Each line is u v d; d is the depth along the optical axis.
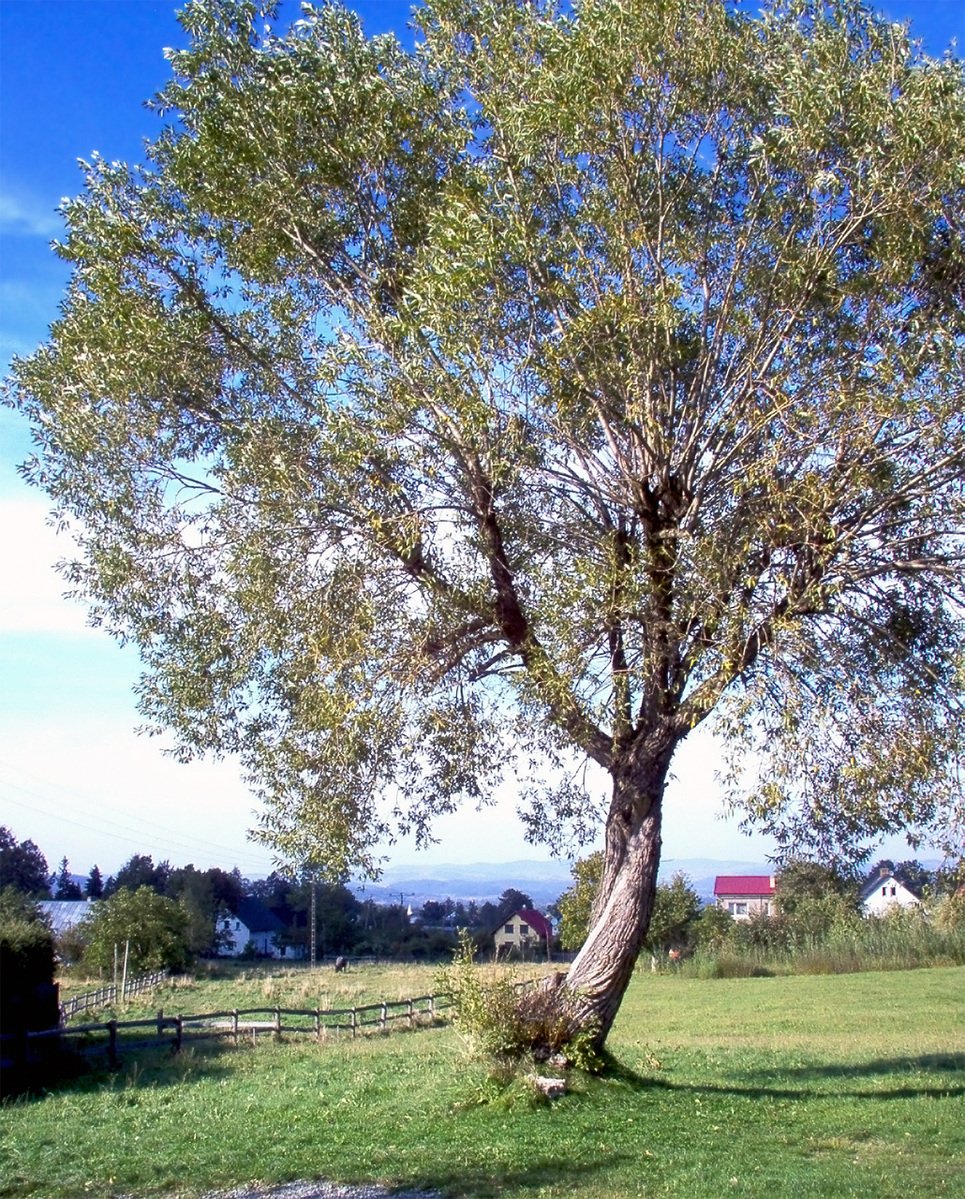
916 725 11.27
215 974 55.03
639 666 10.88
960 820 10.94
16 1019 19.77
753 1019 30.02
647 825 12.83
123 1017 30.83
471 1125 11.09
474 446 11.12
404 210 12.41
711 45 11.34
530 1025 12.60
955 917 49.72
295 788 12.05
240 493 11.83
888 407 10.19
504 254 10.80
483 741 12.87
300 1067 19.64
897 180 10.68
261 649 11.83
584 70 10.91
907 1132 11.04
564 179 11.54
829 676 11.02
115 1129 12.70
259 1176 9.41
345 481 11.29
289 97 11.59
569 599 10.75
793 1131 10.96
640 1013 32.78
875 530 11.31
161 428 12.24
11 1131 13.10
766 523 10.62
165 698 12.19
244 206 11.99
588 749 12.71
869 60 11.21
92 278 11.72
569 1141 10.23
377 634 11.38
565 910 43.78
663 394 11.83
